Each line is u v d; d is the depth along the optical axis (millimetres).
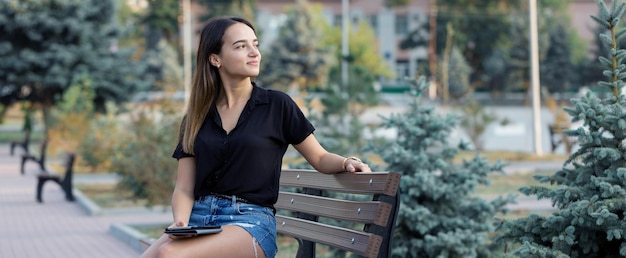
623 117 5918
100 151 25000
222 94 5027
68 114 31844
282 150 5016
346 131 25406
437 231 8492
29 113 47156
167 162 15469
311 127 5012
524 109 63156
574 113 6102
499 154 30375
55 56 42281
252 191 4867
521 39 63281
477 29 71500
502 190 17359
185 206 4953
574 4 74375
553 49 61875
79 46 43031
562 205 6184
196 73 5031
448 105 40500
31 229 14047
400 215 8281
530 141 43344
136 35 76500
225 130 4918
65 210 17000
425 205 8484
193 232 4535
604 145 6055
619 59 6121
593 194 6016
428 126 8617
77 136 30453
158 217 15039
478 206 8531
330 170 5039
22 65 42500
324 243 5176
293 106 5000
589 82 61656
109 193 19766
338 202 5094
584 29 74062
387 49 84188
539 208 14062
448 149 8625
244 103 4996
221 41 4949
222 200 4875
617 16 6098
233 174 4863
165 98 23531
